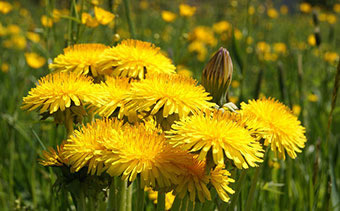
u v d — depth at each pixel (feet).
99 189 1.44
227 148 1.33
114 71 1.57
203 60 3.65
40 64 2.64
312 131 2.29
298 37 5.22
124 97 1.44
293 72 2.87
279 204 1.91
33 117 2.56
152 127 1.46
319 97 2.86
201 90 1.45
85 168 1.43
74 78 1.51
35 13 6.14
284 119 1.50
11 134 2.11
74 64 1.61
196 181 1.36
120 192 1.53
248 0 2.12
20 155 2.12
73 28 1.94
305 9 5.30
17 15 5.17
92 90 1.50
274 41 5.32
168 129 1.43
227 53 1.55
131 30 2.00
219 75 1.55
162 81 1.44
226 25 3.53
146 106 1.40
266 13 5.36
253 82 3.55
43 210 2.02
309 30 5.43
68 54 1.64
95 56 1.62
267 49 3.92
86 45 1.67
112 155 1.34
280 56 3.79
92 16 2.00
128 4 1.99
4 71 3.26
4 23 4.87
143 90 1.43
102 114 1.49
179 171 1.34
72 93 1.48
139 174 1.37
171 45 4.53
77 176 1.44
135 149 1.34
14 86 2.97
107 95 1.50
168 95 1.41
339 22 6.32
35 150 2.07
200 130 1.33
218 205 1.59
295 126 1.53
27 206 1.96
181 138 1.32
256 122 1.47
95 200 1.52
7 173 2.09
